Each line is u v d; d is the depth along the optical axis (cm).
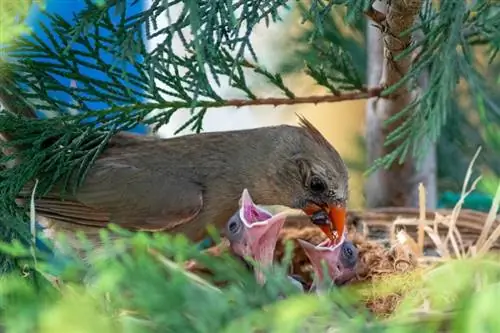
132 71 227
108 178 227
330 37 237
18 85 224
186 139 229
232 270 213
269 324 198
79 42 224
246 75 241
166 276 213
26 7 221
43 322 191
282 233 230
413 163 231
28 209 224
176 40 232
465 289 213
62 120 224
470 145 237
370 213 231
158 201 227
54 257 218
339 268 226
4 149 226
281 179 229
